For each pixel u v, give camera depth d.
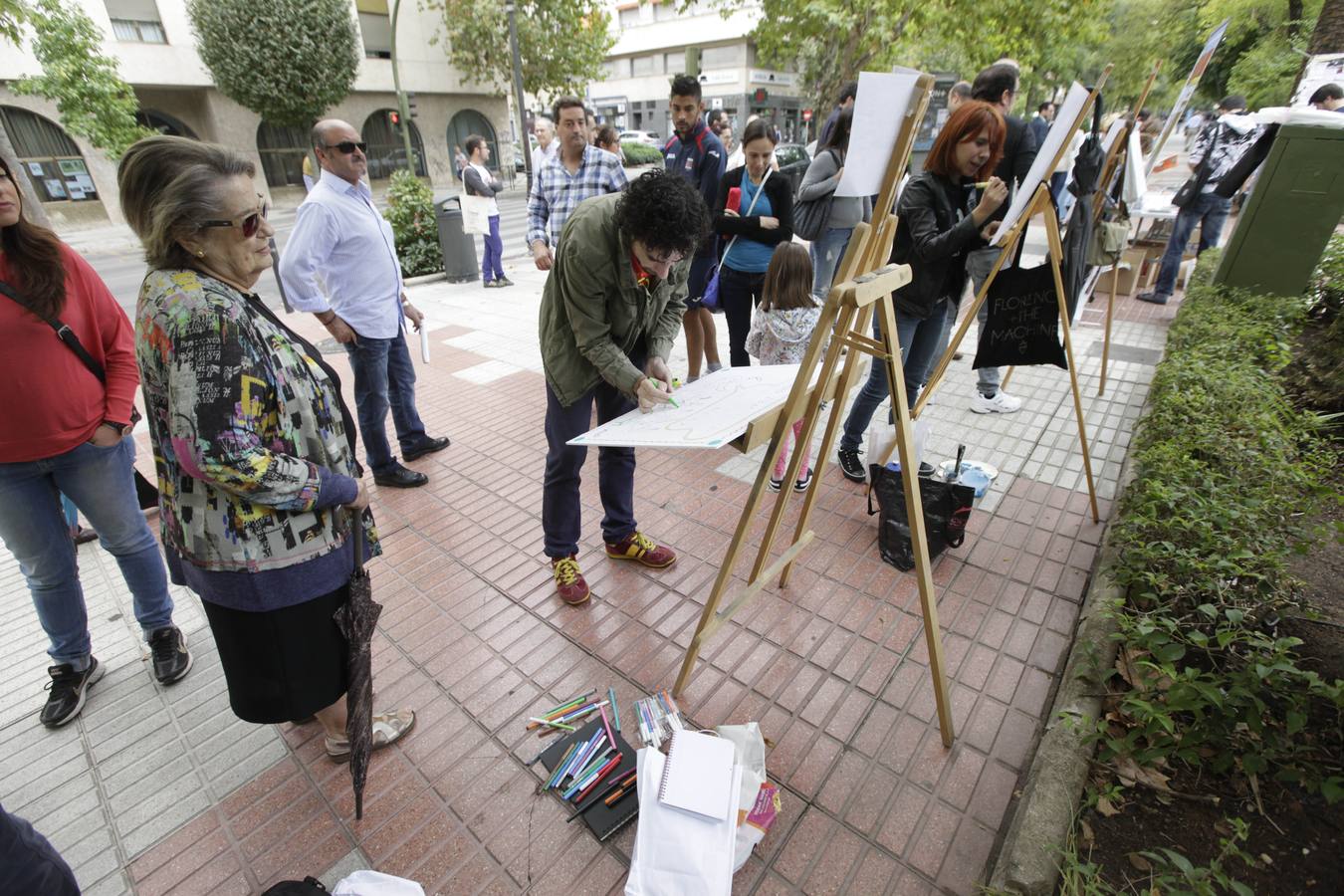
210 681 2.41
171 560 1.65
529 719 2.21
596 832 1.82
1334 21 6.55
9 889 1.07
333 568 1.62
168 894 1.73
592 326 2.12
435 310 7.50
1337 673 2.05
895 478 2.79
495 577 2.92
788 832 1.82
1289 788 1.79
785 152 14.18
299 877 1.76
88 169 16.20
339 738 2.03
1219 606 2.16
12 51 14.50
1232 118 5.91
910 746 2.07
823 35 13.65
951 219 2.92
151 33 16.95
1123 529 2.52
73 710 2.26
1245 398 3.02
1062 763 1.84
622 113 37.03
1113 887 1.57
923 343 3.34
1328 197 4.78
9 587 2.97
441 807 1.93
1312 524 2.75
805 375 1.69
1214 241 6.67
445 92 23.16
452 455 4.06
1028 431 4.01
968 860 1.74
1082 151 3.53
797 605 2.67
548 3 20.52
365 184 3.24
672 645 2.50
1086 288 5.81
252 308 1.44
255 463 1.34
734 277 4.20
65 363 1.96
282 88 17.25
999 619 2.57
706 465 3.83
